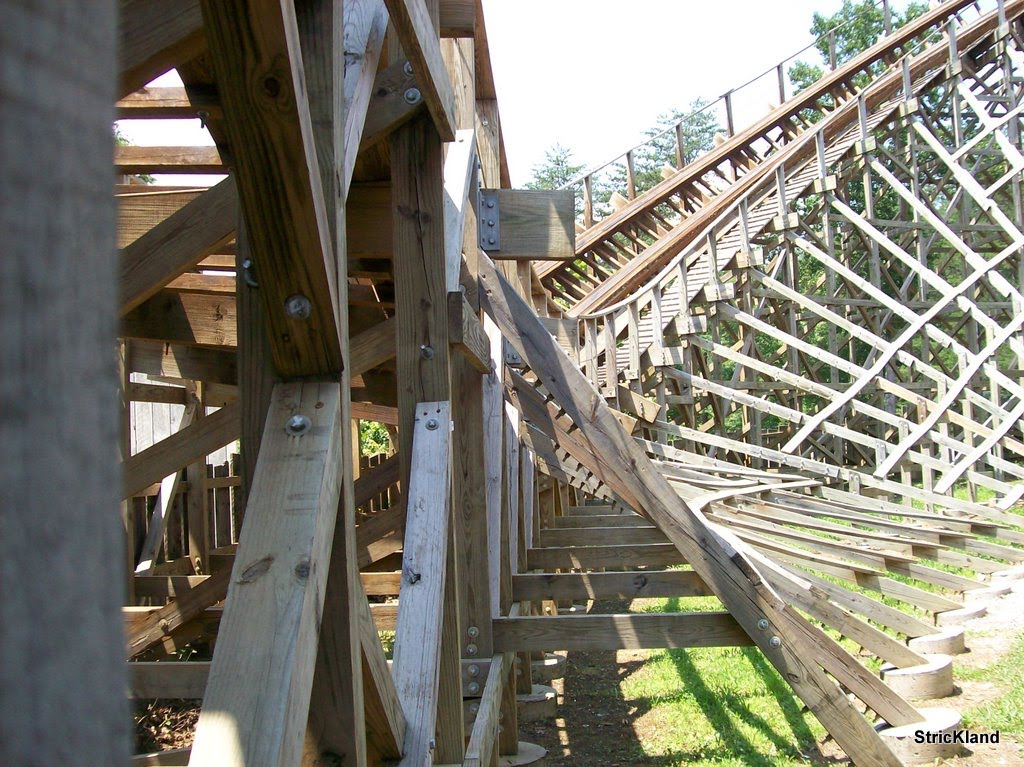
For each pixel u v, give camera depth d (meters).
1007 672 7.15
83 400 0.36
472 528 4.73
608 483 4.97
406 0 2.54
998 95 22.47
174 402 8.18
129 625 5.34
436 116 3.27
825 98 24.67
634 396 15.30
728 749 6.12
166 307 5.16
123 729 0.36
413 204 3.43
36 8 0.34
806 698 5.00
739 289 17.75
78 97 0.36
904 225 20.20
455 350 3.68
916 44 23.50
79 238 0.36
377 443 13.07
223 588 5.36
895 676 6.75
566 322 9.31
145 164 3.99
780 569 6.80
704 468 13.66
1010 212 24.55
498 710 4.57
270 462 1.77
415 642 2.81
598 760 6.05
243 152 1.64
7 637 0.32
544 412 6.19
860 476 16.17
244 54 1.53
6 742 0.31
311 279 1.78
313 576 1.63
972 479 16.66
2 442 0.32
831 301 19.03
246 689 1.45
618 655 8.78
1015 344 18.03
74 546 0.35
